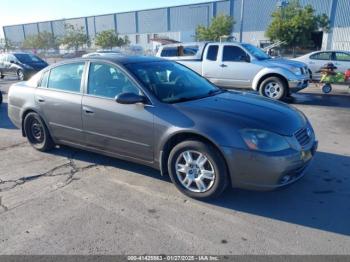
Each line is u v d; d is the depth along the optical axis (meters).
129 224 3.31
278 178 3.38
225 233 3.15
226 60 10.45
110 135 4.33
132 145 4.15
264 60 10.20
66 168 4.76
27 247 2.98
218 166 3.53
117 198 3.85
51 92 4.95
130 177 4.41
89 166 4.82
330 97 10.88
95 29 63.62
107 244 3.00
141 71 4.29
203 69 10.84
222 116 3.58
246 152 3.36
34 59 17.95
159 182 4.25
